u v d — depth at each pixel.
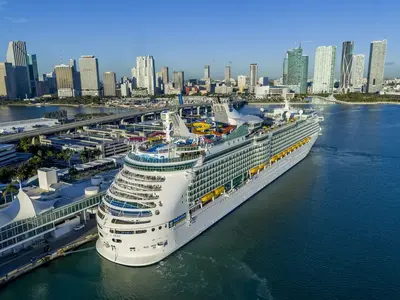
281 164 127.75
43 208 78.31
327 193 111.50
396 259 73.75
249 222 90.38
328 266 71.62
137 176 75.31
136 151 82.06
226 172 91.44
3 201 103.50
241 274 69.31
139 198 71.00
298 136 141.38
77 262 73.44
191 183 76.75
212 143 90.25
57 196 90.94
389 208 99.81
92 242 80.56
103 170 138.75
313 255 75.56
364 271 69.88
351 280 67.19
